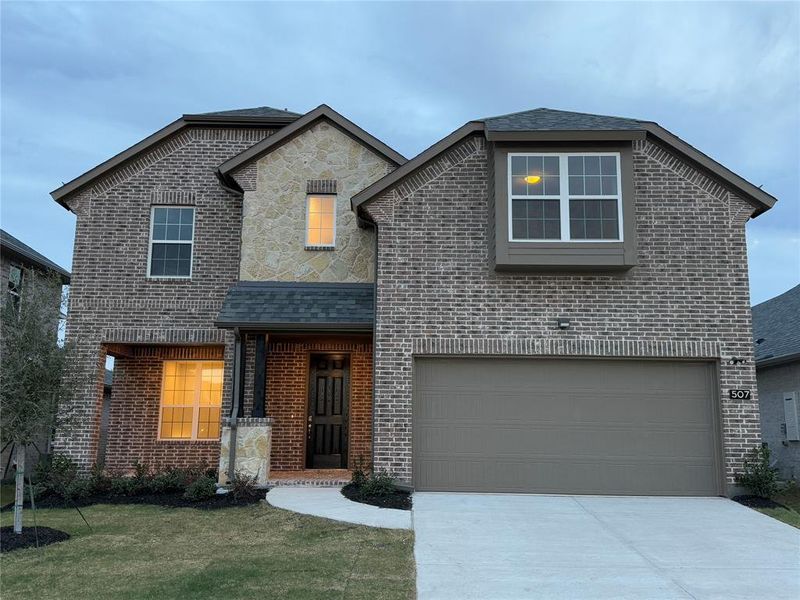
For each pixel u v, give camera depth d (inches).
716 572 257.3
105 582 240.5
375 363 434.6
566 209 433.4
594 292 440.8
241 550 288.4
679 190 451.5
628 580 245.4
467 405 437.4
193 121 552.1
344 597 221.0
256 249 514.9
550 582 241.6
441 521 341.4
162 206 547.8
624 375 438.3
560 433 433.4
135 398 557.3
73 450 495.2
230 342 518.9
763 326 759.1
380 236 450.3
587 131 429.7
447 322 439.2
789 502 466.6
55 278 354.6
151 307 524.7
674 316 436.5
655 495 424.5
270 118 551.2
